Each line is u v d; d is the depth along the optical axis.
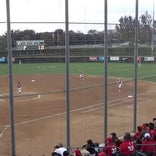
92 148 11.97
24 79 42.41
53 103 28.75
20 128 21.44
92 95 31.92
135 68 18.06
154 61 48.28
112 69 45.34
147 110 26.56
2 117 24.11
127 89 35.25
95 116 24.48
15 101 29.22
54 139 19.67
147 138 12.70
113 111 25.86
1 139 19.62
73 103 28.66
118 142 12.72
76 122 22.95
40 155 17.44
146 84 38.06
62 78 43.25
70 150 15.17
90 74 45.38
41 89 36.09
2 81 39.75
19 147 18.45
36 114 24.97
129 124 22.69
